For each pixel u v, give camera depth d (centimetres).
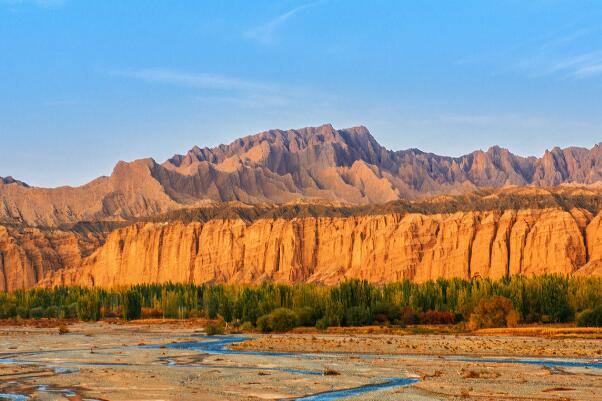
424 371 9438
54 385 8562
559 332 14950
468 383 8394
